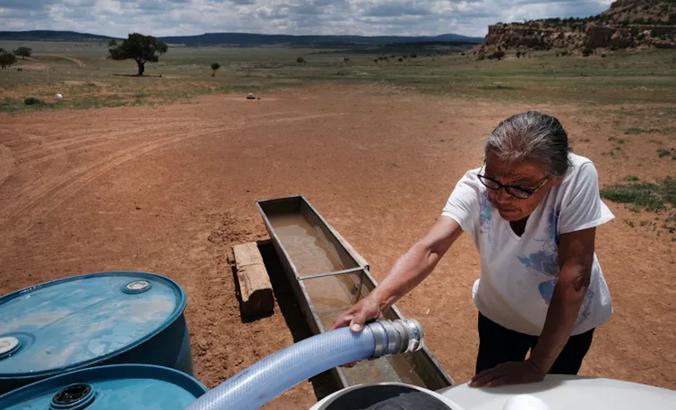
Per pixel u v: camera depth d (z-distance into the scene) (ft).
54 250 23.61
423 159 44.50
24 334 9.05
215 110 76.69
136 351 8.70
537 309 6.84
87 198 31.53
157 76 193.88
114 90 110.11
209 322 17.22
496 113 75.31
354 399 4.22
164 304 10.22
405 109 81.46
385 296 5.57
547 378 5.09
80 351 8.61
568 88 120.47
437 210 30.12
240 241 24.52
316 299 18.79
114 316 9.71
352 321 4.91
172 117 67.56
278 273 21.08
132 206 30.14
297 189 34.47
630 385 4.82
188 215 28.68
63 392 7.41
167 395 7.57
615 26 329.31
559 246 5.88
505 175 5.18
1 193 32.40
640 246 23.66
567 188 5.68
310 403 13.12
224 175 37.76
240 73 233.35
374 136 55.98
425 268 6.08
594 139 52.39
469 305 18.60
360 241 25.08
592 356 15.21
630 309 17.98
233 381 3.94
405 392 4.34
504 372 5.07
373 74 214.48
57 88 107.96
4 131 53.47
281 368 4.07
